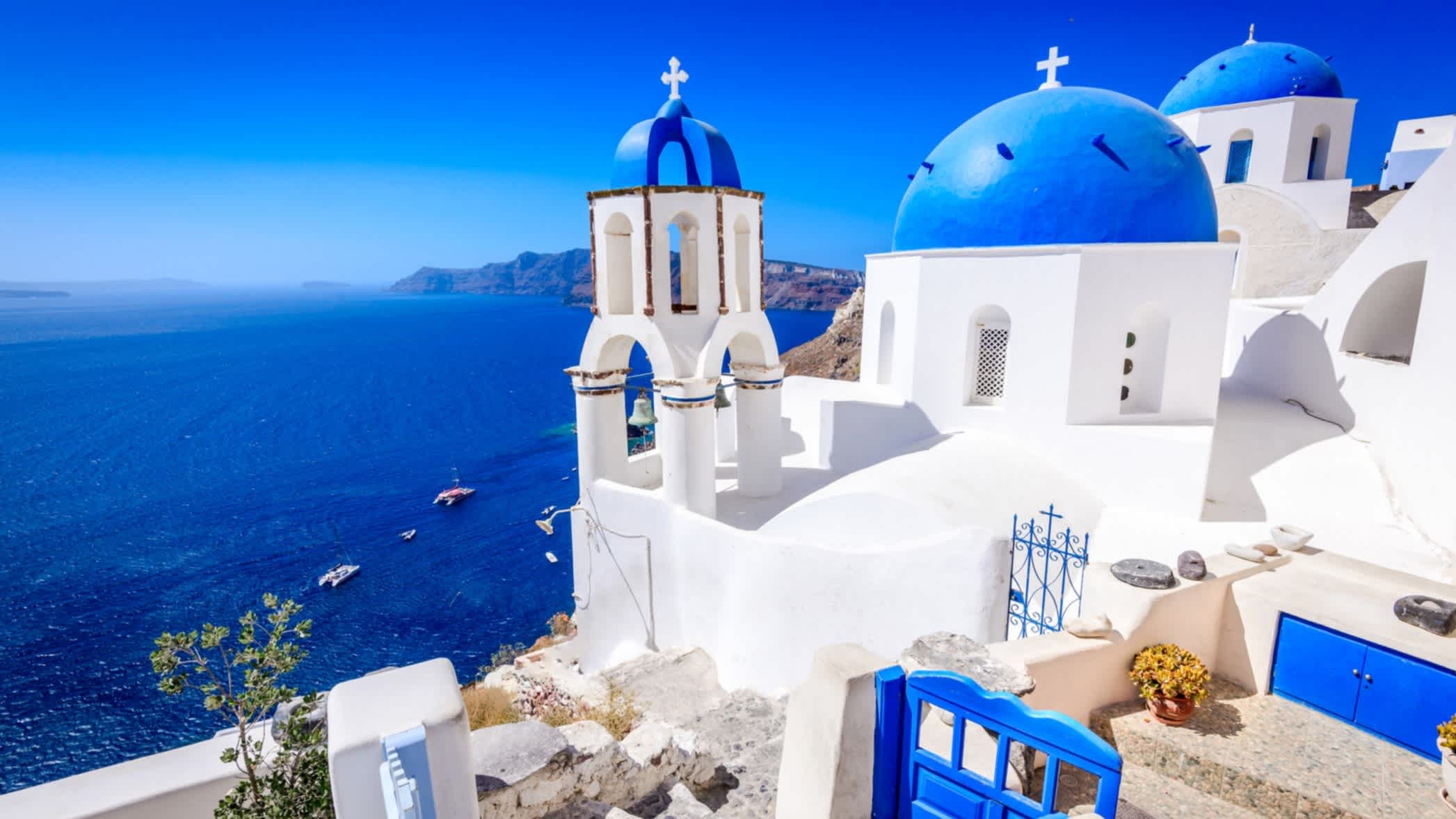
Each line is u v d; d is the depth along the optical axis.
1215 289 10.55
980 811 3.73
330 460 73.00
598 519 12.27
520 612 38.25
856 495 10.66
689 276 12.33
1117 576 6.39
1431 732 5.41
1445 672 5.30
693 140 11.18
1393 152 27.61
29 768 27.58
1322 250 18.30
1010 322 11.29
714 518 11.08
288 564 45.59
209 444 81.94
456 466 69.31
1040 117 11.50
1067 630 6.12
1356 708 5.77
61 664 34.59
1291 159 20.28
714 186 10.81
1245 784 5.36
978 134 12.01
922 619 8.55
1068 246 10.55
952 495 10.20
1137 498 10.36
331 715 3.68
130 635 37.34
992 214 11.41
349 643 35.50
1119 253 10.45
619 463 12.65
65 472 70.19
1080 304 10.54
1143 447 10.24
